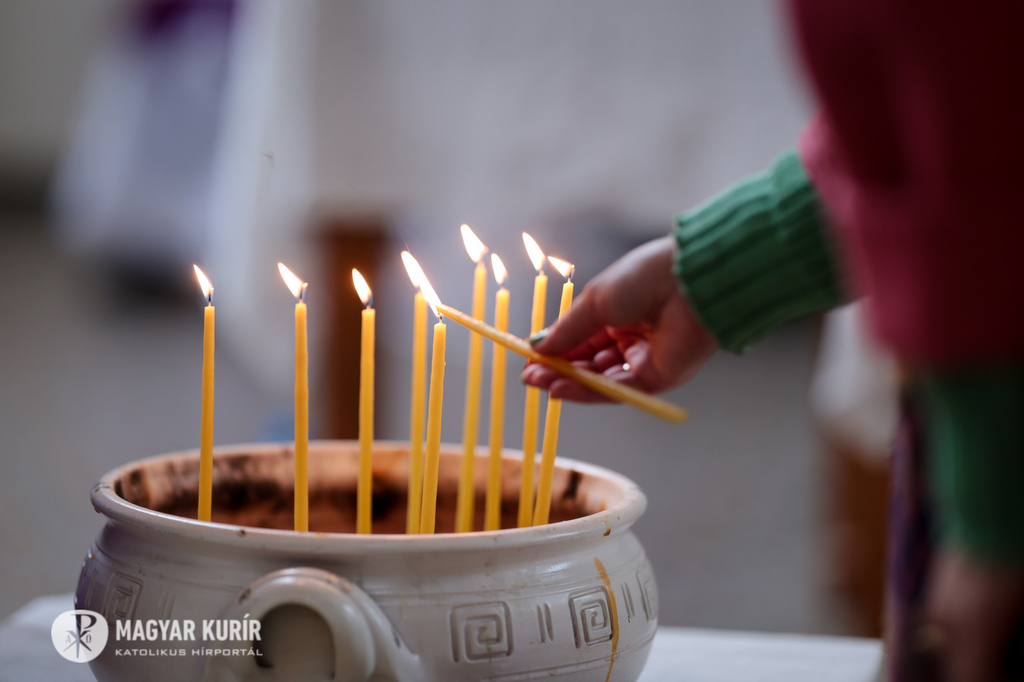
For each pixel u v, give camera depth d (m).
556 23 1.64
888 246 0.79
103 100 4.72
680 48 1.67
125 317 5.54
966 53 0.76
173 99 4.54
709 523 2.87
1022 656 0.78
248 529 0.89
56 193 7.47
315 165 1.64
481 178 1.67
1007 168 0.77
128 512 0.91
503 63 1.65
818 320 2.56
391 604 0.88
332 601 0.86
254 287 1.84
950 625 0.79
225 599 0.88
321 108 1.62
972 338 0.77
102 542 0.94
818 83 0.82
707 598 2.38
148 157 4.58
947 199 0.77
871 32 0.79
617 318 1.06
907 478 0.85
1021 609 0.78
